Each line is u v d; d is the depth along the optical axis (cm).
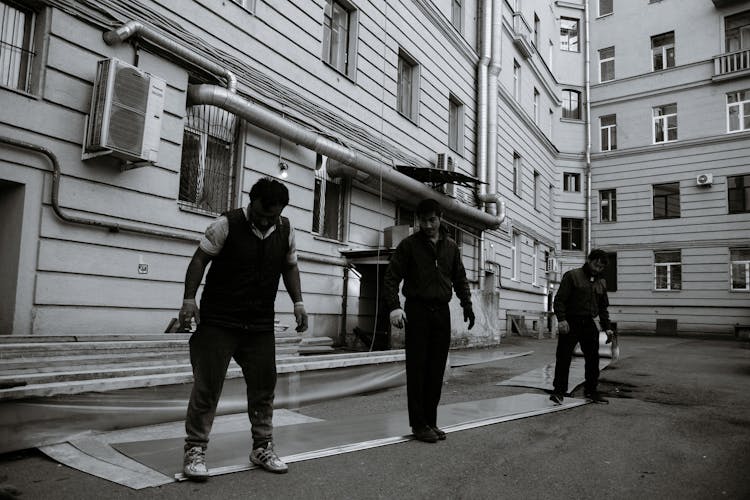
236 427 446
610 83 2612
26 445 358
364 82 1144
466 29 1650
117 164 640
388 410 556
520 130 2059
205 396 320
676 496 313
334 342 1015
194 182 776
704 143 2341
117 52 645
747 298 2186
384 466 352
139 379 430
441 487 317
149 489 295
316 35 1003
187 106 764
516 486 324
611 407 587
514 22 1980
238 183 827
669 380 809
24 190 556
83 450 359
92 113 601
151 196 683
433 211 431
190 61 723
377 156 1166
